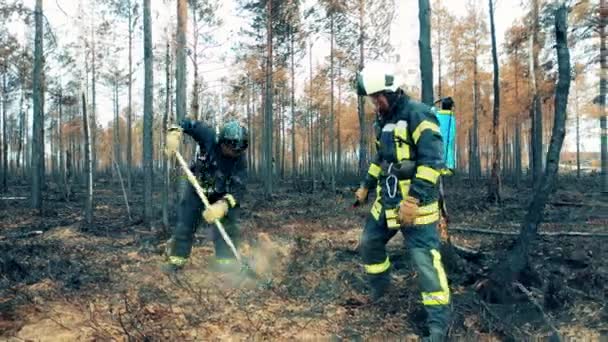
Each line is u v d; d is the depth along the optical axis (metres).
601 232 8.95
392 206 3.79
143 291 4.77
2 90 24.41
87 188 10.22
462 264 5.29
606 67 15.58
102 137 41.66
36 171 14.95
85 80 10.30
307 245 6.87
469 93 28.67
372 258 4.19
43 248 7.66
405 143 3.72
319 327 3.93
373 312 4.16
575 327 3.84
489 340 3.66
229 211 5.50
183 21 9.66
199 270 5.63
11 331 3.86
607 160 20.30
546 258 5.78
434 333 3.50
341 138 36.00
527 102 23.58
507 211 13.16
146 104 10.33
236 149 5.40
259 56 23.48
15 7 11.27
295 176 28.75
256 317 4.12
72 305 4.42
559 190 22.05
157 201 16.34
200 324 3.96
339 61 24.31
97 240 8.64
